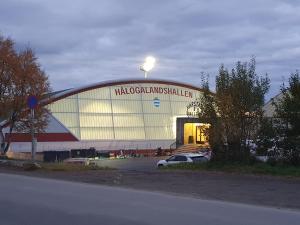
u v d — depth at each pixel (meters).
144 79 68.75
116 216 11.70
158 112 69.12
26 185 18.42
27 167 26.00
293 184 18.27
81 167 26.83
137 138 66.69
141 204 13.67
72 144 61.62
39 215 11.81
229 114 23.48
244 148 23.52
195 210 12.66
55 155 52.47
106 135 64.62
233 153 23.69
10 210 12.52
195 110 27.30
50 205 13.37
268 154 22.94
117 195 15.66
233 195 15.71
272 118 23.02
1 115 35.69
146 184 18.91
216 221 11.10
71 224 10.73
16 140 55.62
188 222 10.97
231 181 19.44
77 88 63.62
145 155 62.66
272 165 22.53
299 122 22.05
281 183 18.61
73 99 63.28
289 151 22.41
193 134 49.78
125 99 67.25
